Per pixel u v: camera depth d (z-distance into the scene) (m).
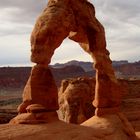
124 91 49.12
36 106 18.61
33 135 16.23
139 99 48.41
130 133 23.14
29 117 18.08
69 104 39.62
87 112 39.25
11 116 55.84
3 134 15.70
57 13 20.23
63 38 20.94
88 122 22.91
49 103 19.47
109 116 23.27
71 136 17.56
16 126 17.14
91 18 23.80
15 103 97.50
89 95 40.22
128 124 23.83
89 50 24.05
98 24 24.36
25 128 16.91
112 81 23.83
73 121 38.69
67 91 41.06
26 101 19.31
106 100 23.58
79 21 22.92
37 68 19.47
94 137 18.95
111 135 20.91
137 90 50.72
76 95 39.78
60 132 17.48
